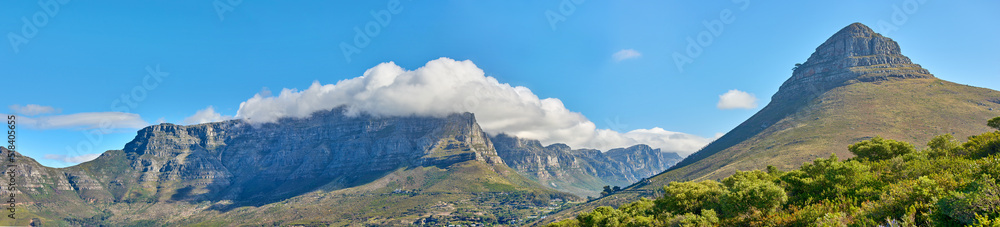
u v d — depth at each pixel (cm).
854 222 3750
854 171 5612
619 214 10112
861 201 4675
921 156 7662
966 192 3359
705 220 6094
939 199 3347
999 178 3850
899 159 6322
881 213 3647
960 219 3089
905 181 4597
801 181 6184
